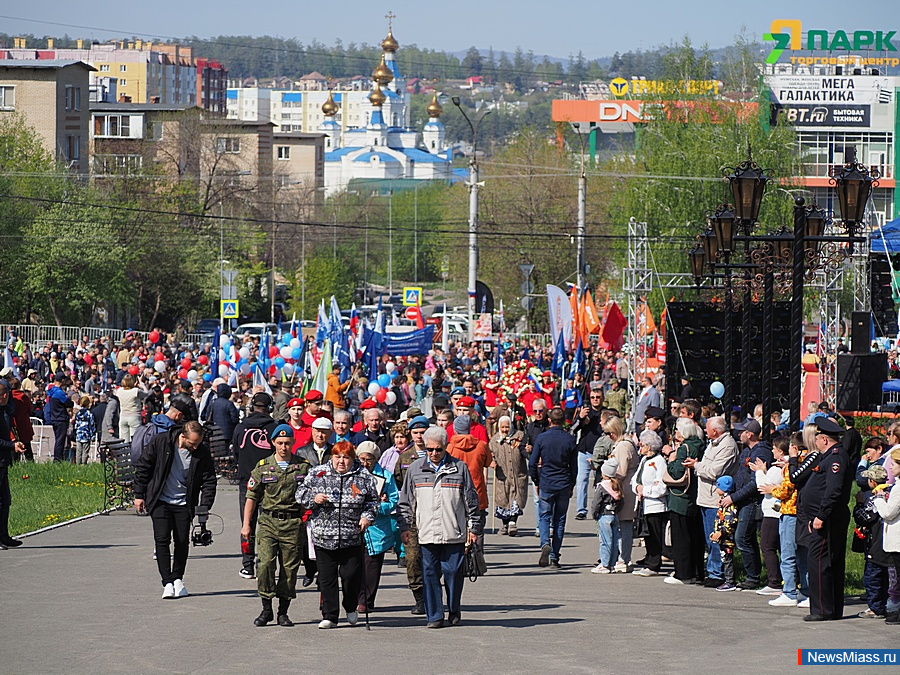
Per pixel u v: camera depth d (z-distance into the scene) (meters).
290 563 23.70
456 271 179.50
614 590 28.92
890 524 24.45
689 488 30.03
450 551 23.89
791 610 26.17
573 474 32.66
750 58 109.75
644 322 73.56
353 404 52.38
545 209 154.88
